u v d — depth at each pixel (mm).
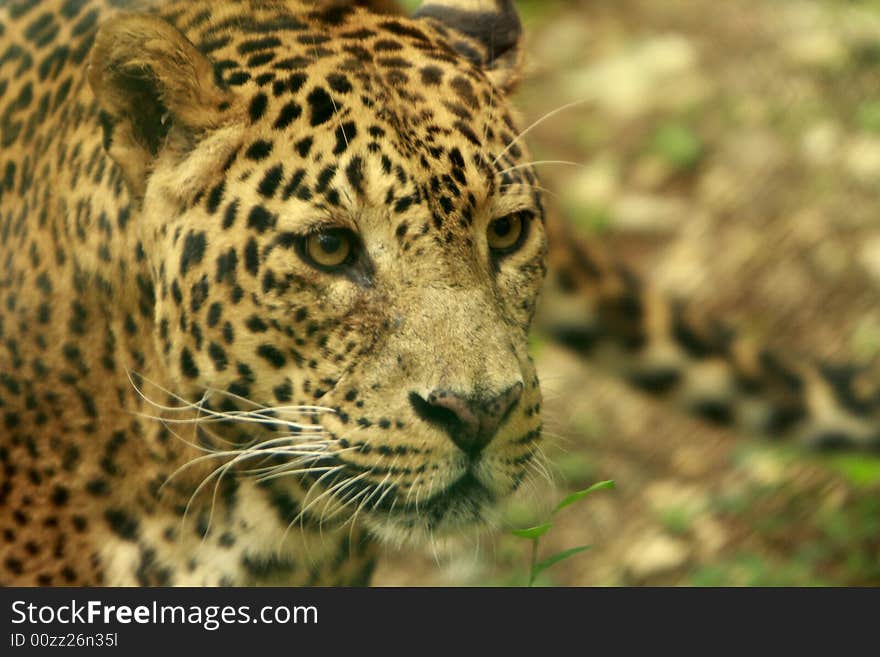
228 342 6648
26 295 7289
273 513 7379
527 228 7012
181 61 6504
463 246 6527
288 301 6512
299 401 6668
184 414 7031
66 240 7203
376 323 6473
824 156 14758
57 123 7445
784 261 13797
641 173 15180
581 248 10195
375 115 6480
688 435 12430
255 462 7145
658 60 16391
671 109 15805
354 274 6500
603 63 16609
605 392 12812
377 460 6531
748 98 15680
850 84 15594
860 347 12617
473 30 7781
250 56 6812
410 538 6875
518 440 6727
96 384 7219
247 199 6504
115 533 7414
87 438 7277
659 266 14094
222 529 7379
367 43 6953
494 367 6430
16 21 7957
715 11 17062
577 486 11953
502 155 6766
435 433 6449
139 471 7305
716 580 10328
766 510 11352
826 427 10367
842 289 13375
